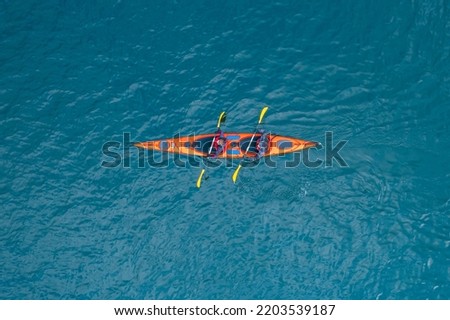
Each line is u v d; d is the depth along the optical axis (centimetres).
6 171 4538
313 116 4612
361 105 4641
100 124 4644
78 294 4234
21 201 4447
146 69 4797
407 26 4834
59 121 4669
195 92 4706
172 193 4441
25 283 4266
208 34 4891
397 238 4275
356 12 4903
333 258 4244
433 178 4431
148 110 4672
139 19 4953
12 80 4803
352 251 4256
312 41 4838
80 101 4716
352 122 4597
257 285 4212
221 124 4594
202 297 4200
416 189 4403
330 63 4762
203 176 4466
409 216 4328
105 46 4884
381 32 4834
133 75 4781
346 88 4688
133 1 5003
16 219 4403
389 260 4225
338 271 4212
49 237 4356
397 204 4366
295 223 4344
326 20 4894
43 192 4469
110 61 4841
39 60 4862
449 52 4766
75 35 4928
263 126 4578
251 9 4956
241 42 4856
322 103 4650
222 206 4397
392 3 4897
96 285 4250
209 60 4806
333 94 4672
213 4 4984
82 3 5009
